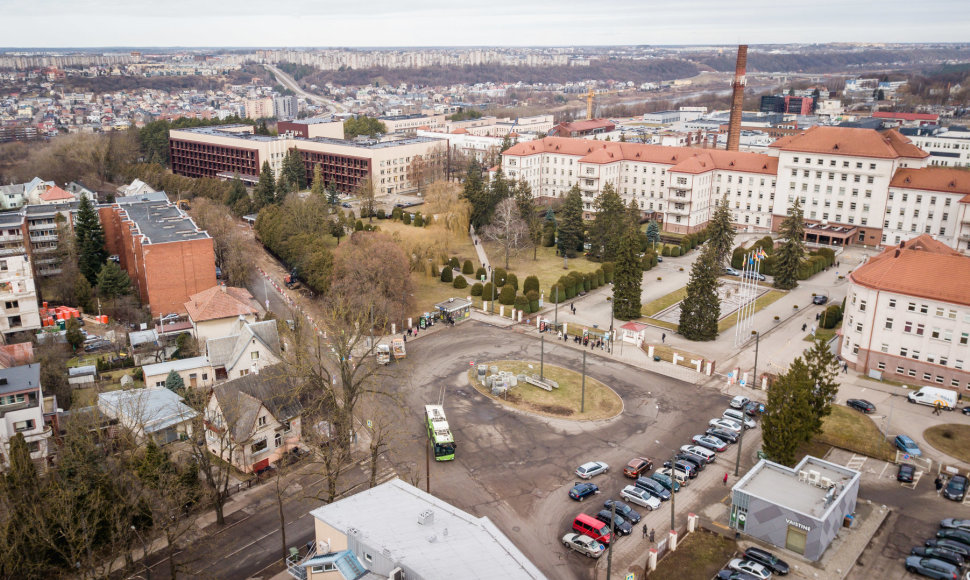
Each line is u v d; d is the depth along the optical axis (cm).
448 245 15775
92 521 6284
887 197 17125
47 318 12588
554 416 9344
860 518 7138
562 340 12062
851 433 8769
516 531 6919
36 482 6531
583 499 7450
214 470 8175
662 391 10100
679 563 6475
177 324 12162
